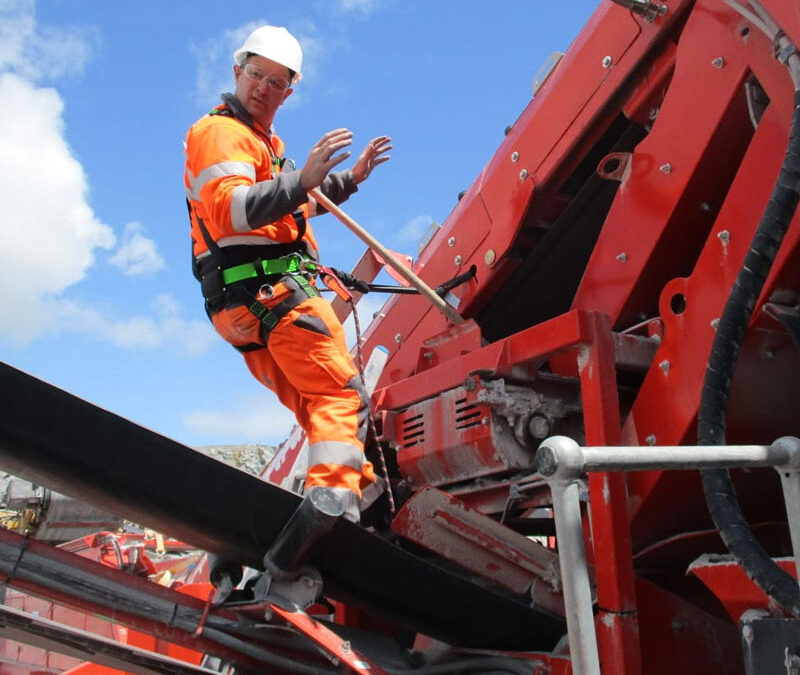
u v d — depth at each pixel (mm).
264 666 2357
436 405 2924
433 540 2490
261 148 2500
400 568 2330
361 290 3012
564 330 2332
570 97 2920
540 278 3279
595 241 3176
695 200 2480
